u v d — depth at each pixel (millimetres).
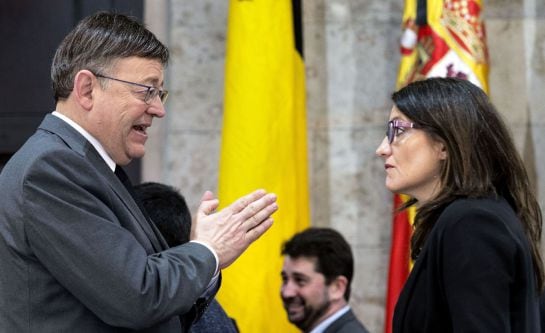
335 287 5746
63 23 6980
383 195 6797
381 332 6746
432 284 3393
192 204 6820
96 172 3373
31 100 6988
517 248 3332
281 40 6191
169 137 6855
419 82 3670
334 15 6871
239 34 6184
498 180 3570
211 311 4348
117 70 3482
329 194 6816
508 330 3234
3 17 7016
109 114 3473
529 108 6738
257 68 6148
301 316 5742
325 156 6820
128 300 3188
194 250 3422
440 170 3598
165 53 3621
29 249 3281
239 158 6090
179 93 6871
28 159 3322
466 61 6008
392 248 6168
